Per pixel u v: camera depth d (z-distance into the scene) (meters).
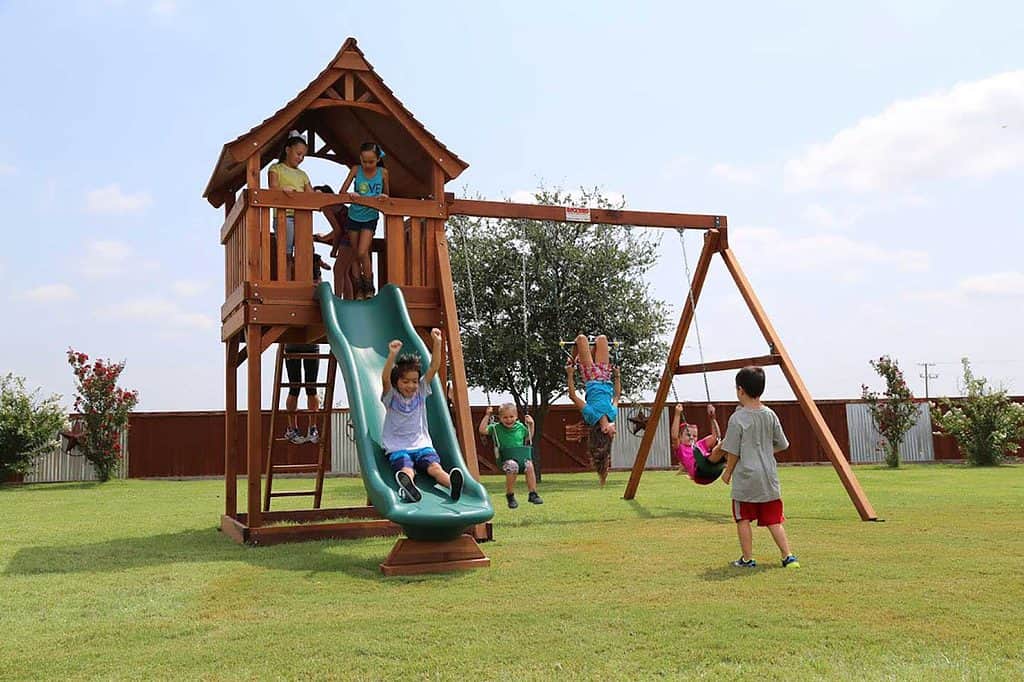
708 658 3.62
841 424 24.16
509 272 18.20
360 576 5.72
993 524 7.96
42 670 3.60
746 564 5.82
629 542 7.18
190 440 20.94
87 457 19.33
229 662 3.66
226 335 8.91
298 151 8.70
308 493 9.70
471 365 18.19
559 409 22.16
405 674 3.47
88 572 6.02
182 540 7.90
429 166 9.48
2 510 11.68
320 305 7.92
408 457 6.50
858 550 6.46
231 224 8.61
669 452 23.20
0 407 18.70
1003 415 21.67
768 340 9.98
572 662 3.59
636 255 19.16
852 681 3.27
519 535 7.76
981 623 4.13
